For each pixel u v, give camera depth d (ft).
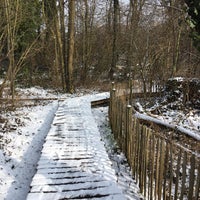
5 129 28.19
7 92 46.62
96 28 90.99
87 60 78.07
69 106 39.40
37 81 70.13
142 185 15.84
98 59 87.92
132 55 46.14
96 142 22.56
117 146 23.95
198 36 8.08
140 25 48.93
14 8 42.32
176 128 24.90
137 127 16.87
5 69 66.18
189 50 39.73
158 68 41.42
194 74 35.68
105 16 92.58
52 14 64.64
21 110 39.24
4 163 20.38
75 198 13.88
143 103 37.11
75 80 76.95
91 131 25.84
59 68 71.00
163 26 46.73
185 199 14.64
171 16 41.39
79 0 81.35
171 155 12.69
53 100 50.24
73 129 26.50
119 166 19.83
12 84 40.57
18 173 19.49
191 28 8.20
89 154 19.69
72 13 59.88
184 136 23.45
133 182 17.42
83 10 82.43
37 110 40.40
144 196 15.40
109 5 89.81
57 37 65.82
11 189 17.21
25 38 64.64
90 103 42.11
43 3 61.93
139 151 16.48
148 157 15.08
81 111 35.68
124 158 21.13
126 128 20.42
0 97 38.42
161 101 36.40
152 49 42.93
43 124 32.83
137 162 16.94
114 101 26.66
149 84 42.11
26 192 17.22
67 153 19.85
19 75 66.80
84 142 22.44
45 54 77.25
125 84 42.22
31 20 63.36
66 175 16.26
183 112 31.35
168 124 26.08
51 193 14.24
